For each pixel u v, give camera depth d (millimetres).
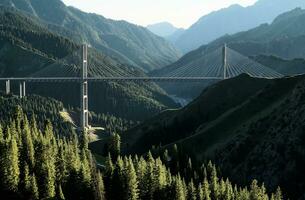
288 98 152750
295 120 138250
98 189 98750
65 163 102812
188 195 108062
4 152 92188
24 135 107312
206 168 129000
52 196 93250
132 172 101500
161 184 106125
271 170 131125
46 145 103625
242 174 136750
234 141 150375
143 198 105000
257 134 147875
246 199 109250
